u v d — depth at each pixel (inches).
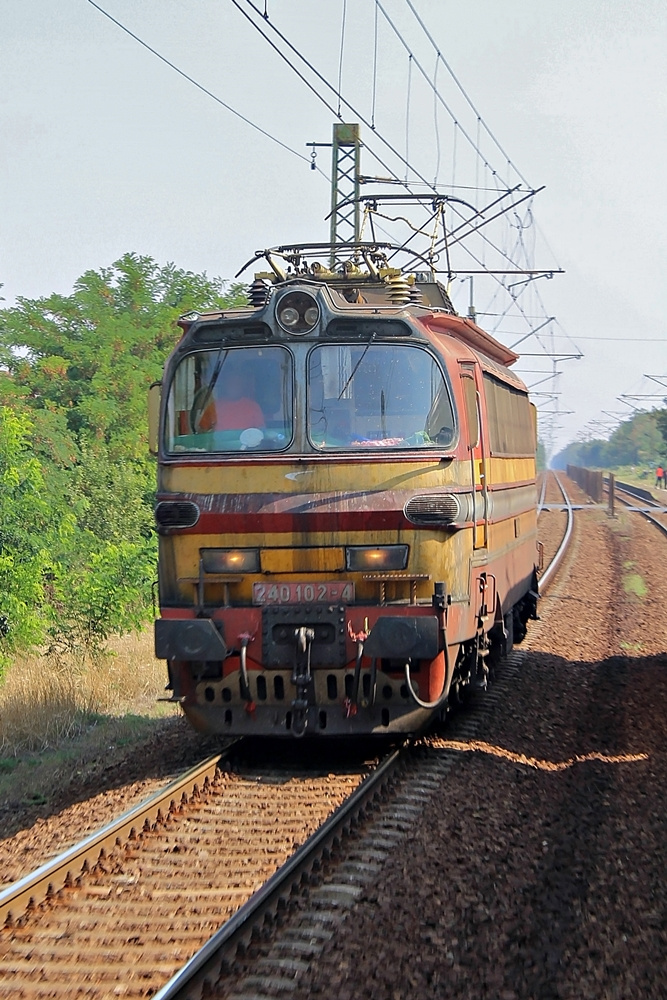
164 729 1247.5
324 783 978.1
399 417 1026.7
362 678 1008.2
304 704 993.5
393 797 925.2
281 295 1037.8
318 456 1009.5
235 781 993.5
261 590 1005.8
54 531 1925.4
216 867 772.0
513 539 1444.4
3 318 2972.4
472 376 1120.8
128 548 2151.8
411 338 1037.8
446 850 789.2
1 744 1211.2
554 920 665.0
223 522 1007.0
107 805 935.7
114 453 2714.1
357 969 601.3
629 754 1053.2
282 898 688.4
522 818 868.0
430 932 650.2
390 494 1000.9
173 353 1058.7
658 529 4052.7
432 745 1098.1
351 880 732.0
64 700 1343.5
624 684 1402.6
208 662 1034.7
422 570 999.6
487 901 695.1
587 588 2458.2
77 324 3048.7
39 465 1882.4
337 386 1032.8
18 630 1670.8
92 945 645.3
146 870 769.6
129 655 1691.7
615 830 819.4
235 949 621.3
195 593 1023.6
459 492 1026.7
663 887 705.6
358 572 999.6
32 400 2815.0
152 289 3250.5
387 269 1192.8
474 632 1100.5
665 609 2117.4
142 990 585.9
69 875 748.0
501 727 1192.2
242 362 1044.5
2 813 958.4
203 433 1037.8
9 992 589.9
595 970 600.7
